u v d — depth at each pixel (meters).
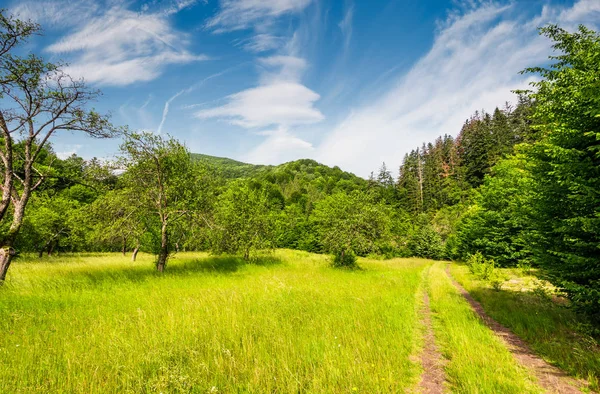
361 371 4.51
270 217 26.78
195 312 7.50
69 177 14.27
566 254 7.30
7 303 8.07
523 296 11.68
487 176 25.17
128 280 12.62
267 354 5.04
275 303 8.83
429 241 52.22
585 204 7.19
